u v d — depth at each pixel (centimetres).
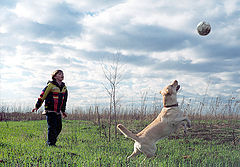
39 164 420
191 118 1126
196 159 554
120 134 877
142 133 513
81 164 434
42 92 598
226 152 629
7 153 503
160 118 526
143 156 552
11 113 1551
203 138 802
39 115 1515
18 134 830
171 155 583
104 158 491
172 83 546
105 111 1252
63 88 622
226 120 1128
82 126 1057
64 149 564
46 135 785
